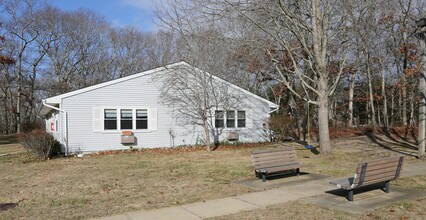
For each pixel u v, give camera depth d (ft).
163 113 68.23
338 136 81.10
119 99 65.00
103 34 161.48
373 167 22.49
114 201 24.84
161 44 134.00
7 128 153.89
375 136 75.10
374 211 20.18
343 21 49.80
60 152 60.49
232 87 73.61
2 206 24.30
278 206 22.03
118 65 163.02
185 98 68.64
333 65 77.41
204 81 63.52
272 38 49.85
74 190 29.25
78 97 62.13
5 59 112.88
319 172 34.27
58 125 67.97
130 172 38.40
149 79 67.21
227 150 62.90
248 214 20.49
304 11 49.67
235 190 27.25
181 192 27.14
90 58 161.17
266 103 77.92
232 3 46.16
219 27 55.57
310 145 64.85
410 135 73.46
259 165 31.04
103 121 63.67
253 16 47.34
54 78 156.46
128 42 160.56
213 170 38.11
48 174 38.68
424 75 42.45
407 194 23.93
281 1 46.42
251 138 75.56
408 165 37.29
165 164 44.70
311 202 22.66
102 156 56.54
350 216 19.44
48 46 151.12
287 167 31.27
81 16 158.30
